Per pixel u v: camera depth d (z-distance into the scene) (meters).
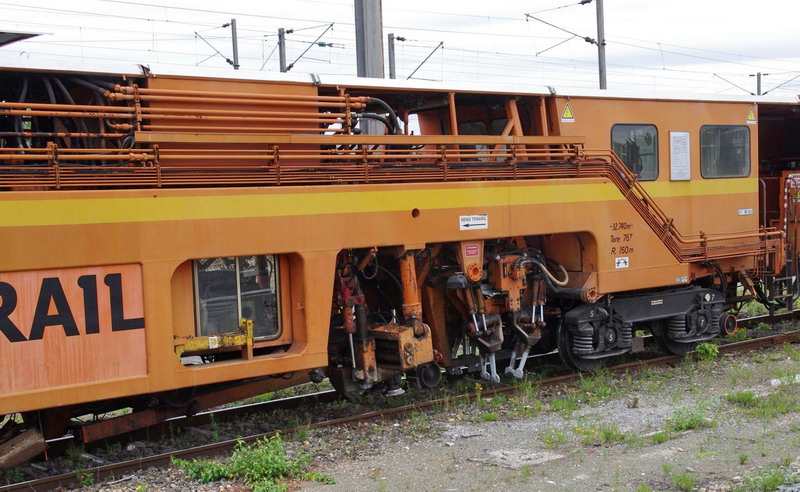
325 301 7.78
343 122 8.13
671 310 11.07
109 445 7.70
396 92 8.73
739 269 12.08
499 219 8.97
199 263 7.39
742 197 12.08
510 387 9.44
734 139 11.98
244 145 7.55
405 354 8.34
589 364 10.48
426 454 7.13
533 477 6.37
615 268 10.06
